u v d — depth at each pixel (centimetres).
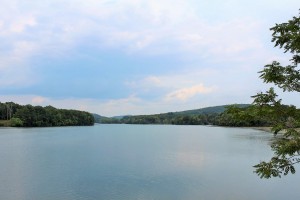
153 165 4438
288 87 899
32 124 19400
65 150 6494
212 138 10462
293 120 871
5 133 12719
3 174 3778
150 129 19538
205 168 4175
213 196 2802
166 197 2766
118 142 8775
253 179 3456
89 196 2789
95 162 4734
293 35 820
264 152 6078
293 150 827
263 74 909
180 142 8812
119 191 2958
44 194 2858
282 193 2902
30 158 5194
